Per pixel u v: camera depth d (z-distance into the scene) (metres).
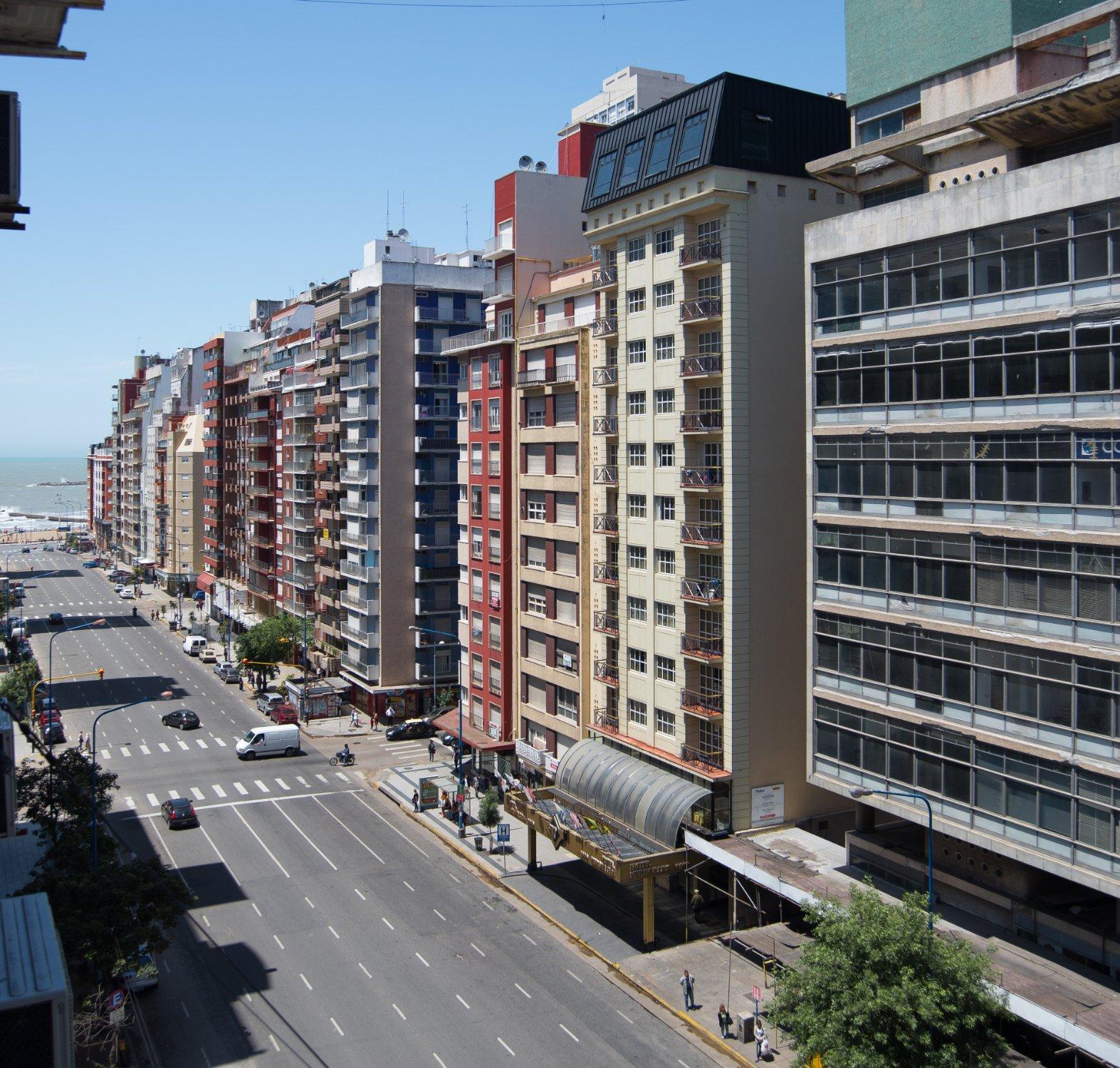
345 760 75.62
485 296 78.56
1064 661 30.84
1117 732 29.44
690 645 48.69
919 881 38.03
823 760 40.34
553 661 61.81
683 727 49.34
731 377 46.28
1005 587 32.75
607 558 56.19
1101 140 33.72
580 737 59.06
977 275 33.56
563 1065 35.00
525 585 64.94
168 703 96.25
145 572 188.25
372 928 46.62
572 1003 39.47
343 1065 35.03
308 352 105.88
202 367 169.75
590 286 57.59
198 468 159.75
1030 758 31.91
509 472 67.19
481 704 71.25
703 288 48.69
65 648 123.94
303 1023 37.91
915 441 35.81
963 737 34.16
